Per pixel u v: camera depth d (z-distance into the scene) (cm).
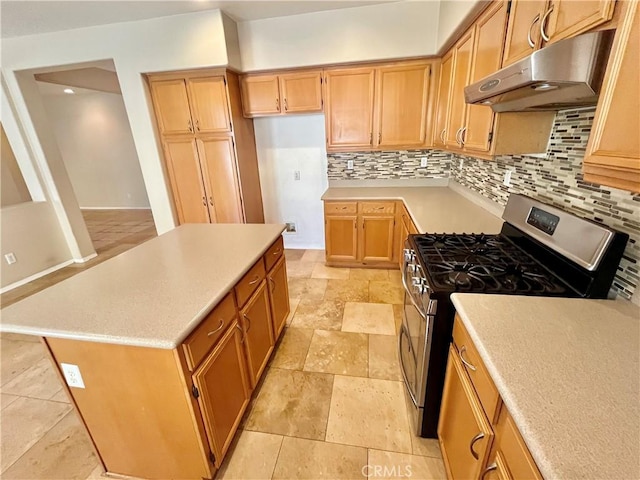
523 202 161
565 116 144
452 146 242
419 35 274
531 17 127
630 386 74
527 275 131
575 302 109
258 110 329
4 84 321
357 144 324
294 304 283
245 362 162
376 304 279
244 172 345
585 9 94
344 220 331
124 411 123
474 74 192
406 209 277
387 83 300
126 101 312
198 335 116
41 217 365
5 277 335
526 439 64
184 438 123
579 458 59
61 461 151
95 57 300
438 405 145
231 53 288
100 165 683
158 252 176
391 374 198
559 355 85
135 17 272
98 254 431
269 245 185
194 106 311
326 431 161
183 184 345
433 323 128
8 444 161
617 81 75
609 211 116
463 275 133
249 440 157
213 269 150
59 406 183
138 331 105
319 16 282
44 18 260
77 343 112
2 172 367
